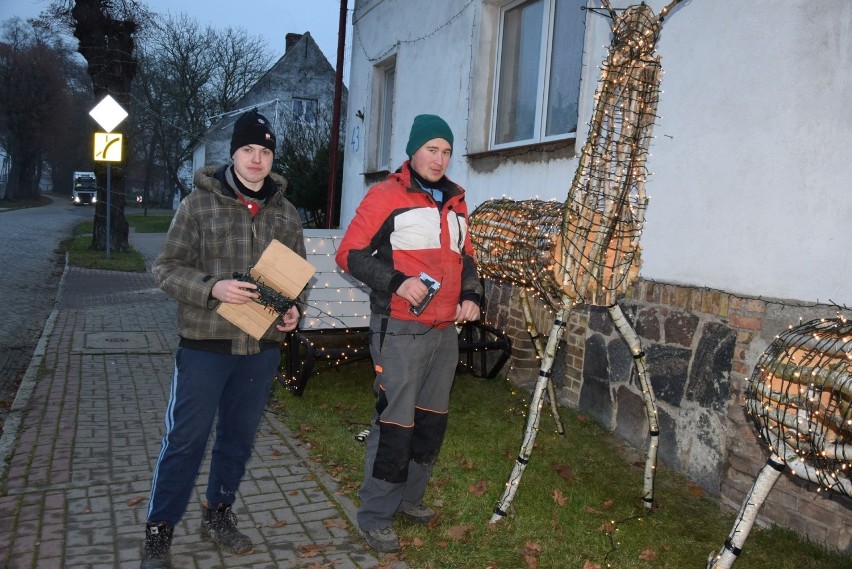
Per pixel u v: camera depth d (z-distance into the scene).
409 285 2.63
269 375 2.76
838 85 3.05
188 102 40.94
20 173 54.56
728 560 2.29
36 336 7.66
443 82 7.20
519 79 6.26
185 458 2.59
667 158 4.12
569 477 3.85
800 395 2.15
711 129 3.78
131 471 3.72
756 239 3.48
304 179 13.26
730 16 3.67
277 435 4.39
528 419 3.21
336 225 12.76
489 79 6.51
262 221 2.71
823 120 3.12
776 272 3.36
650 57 2.87
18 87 49.53
